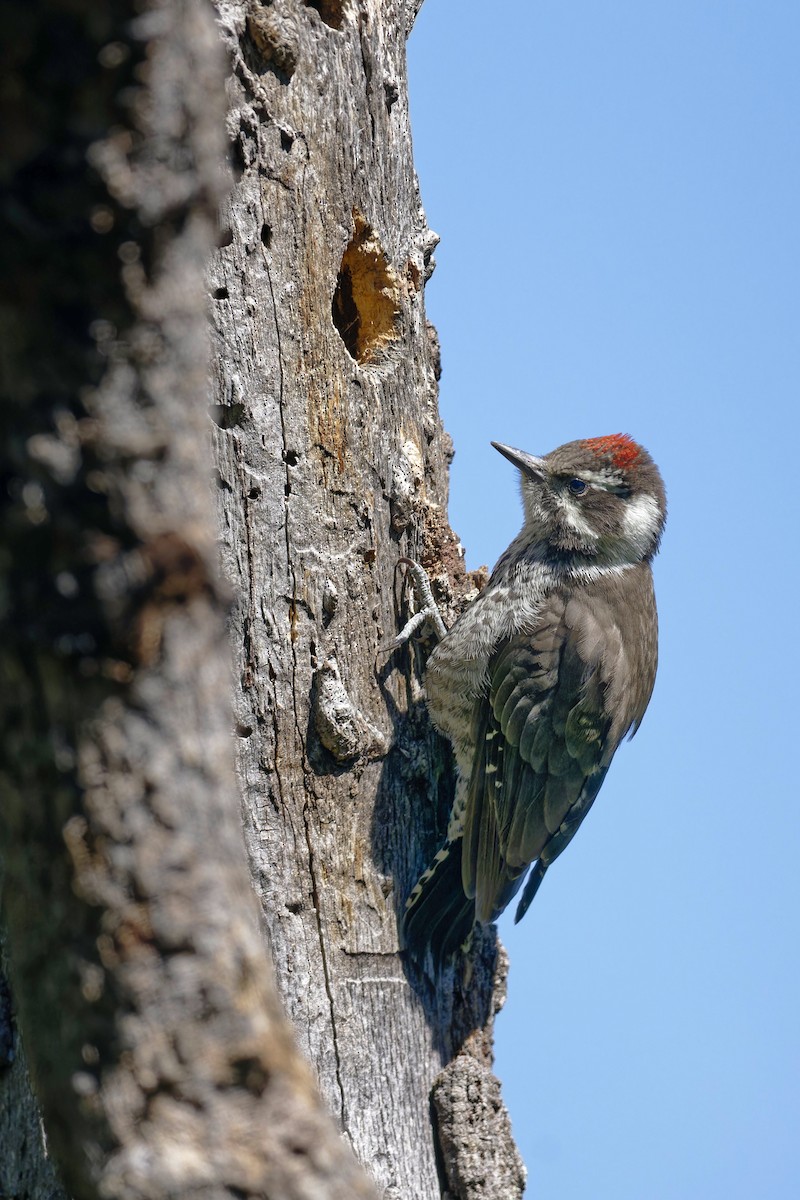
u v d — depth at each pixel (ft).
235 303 33.50
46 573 16.96
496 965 40.19
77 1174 18.47
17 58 15.33
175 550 17.29
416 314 39.32
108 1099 17.81
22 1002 19.08
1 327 16.48
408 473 38.09
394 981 35.17
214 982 17.98
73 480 16.81
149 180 16.33
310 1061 32.86
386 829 36.32
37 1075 19.03
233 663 32.89
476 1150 35.01
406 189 39.40
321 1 36.99
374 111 37.65
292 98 34.91
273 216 34.40
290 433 34.40
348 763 34.63
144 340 16.94
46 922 18.11
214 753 18.22
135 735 17.58
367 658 36.45
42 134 15.71
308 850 33.81
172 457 17.30
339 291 38.78
